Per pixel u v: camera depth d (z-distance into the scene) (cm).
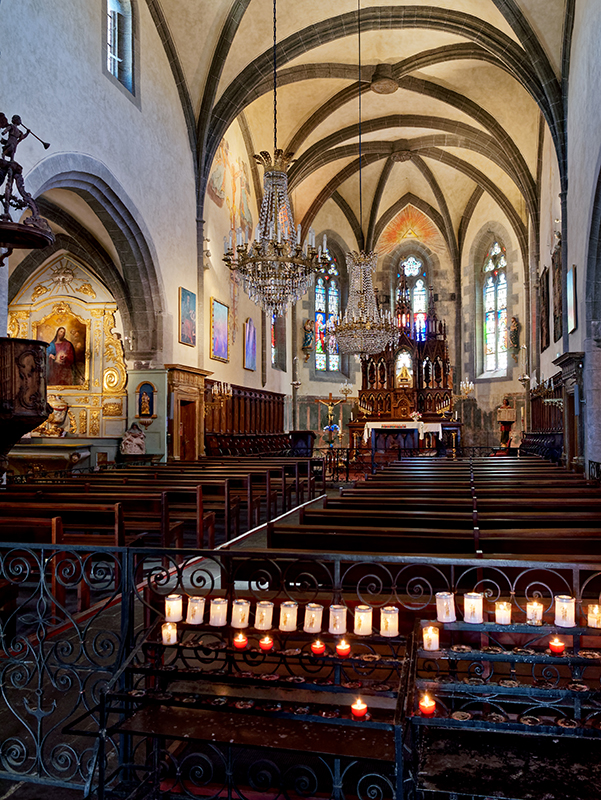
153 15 1535
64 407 1747
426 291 3108
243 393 2209
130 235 1454
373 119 2334
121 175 1354
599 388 1421
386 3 1694
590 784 280
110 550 409
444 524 655
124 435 1524
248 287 1386
